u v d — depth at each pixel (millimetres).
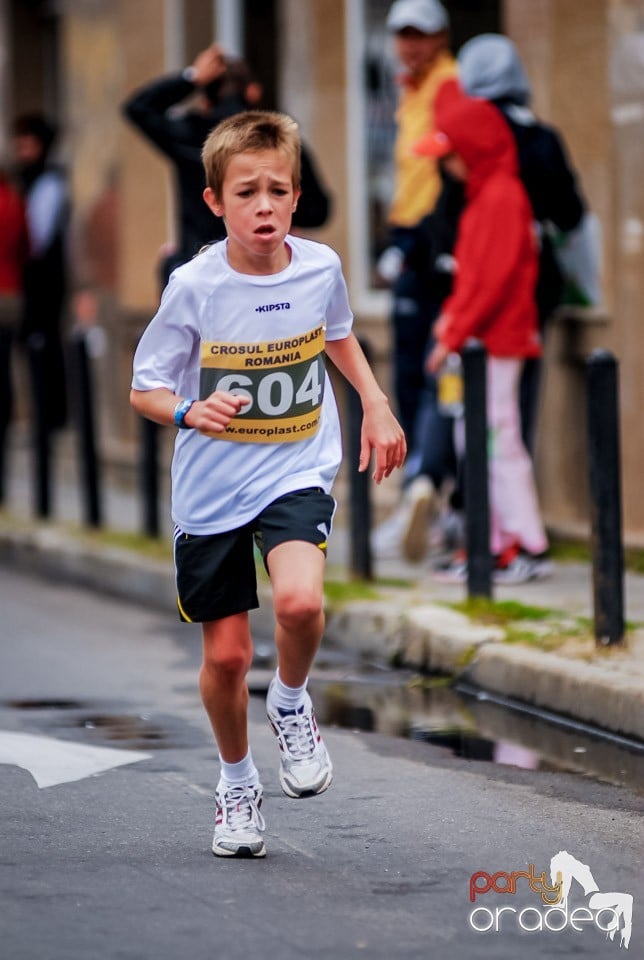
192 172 24688
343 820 13836
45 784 14922
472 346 20141
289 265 12500
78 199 39031
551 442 25547
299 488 12469
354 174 31141
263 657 20750
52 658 20828
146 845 13133
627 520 24281
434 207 24078
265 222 12070
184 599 12570
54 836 13359
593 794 14594
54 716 17625
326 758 12789
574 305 24609
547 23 25016
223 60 24656
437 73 25094
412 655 19859
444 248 23984
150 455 27562
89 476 29031
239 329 12352
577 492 25469
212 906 11633
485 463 20359
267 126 12188
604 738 16594
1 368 32875
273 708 12703
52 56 45625
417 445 25375
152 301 35656
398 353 25781
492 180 22297
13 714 17719
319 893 11945
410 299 25516
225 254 12406
